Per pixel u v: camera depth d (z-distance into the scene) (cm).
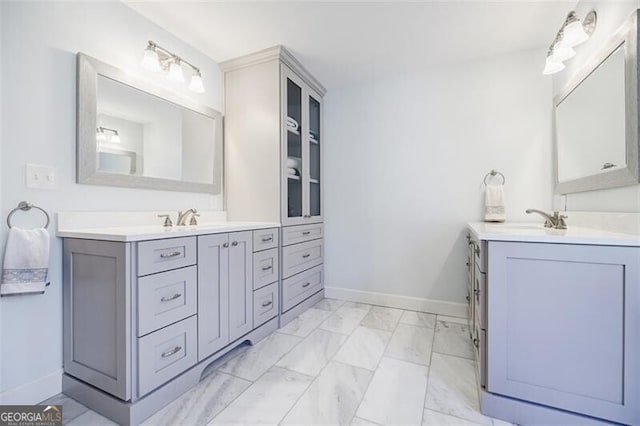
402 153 269
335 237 296
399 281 271
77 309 140
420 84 260
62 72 147
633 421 108
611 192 143
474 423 124
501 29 199
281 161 229
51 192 143
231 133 245
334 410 131
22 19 133
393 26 196
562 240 115
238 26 196
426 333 215
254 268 197
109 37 168
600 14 153
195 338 152
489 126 238
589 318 113
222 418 127
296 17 186
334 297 297
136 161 181
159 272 134
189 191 216
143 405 126
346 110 290
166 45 200
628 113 127
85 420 126
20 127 133
